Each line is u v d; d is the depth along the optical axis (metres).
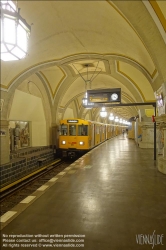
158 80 6.49
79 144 14.30
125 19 4.91
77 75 13.11
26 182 8.88
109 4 4.64
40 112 13.93
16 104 10.96
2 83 8.59
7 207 6.48
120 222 3.21
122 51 7.38
